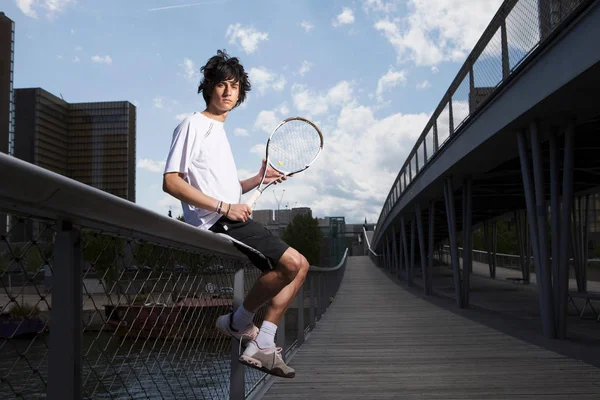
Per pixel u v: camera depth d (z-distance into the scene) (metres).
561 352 6.06
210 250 2.13
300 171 2.73
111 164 162.25
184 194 2.04
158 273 1.65
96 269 1.23
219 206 2.06
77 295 1.14
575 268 15.73
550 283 7.35
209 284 2.31
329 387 4.44
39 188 0.94
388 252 34.81
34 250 1.00
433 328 8.64
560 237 7.38
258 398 3.88
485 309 12.05
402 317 10.51
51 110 158.25
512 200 20.86
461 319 9.99
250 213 2.15
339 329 8.67
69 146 163.62
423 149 15.05
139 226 1.39
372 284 23.28
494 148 9.67
